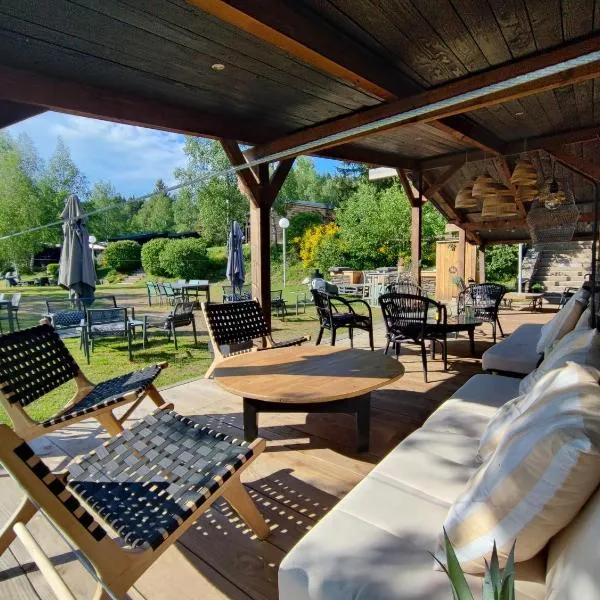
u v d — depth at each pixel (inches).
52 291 580.1
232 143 142.7
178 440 69.9
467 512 41.6
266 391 85.1
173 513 55.1
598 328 86.8
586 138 172.1
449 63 102.7
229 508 77.3
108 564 47.6
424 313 151.9
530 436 40.2
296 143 144.0
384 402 128.7
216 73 102.9
